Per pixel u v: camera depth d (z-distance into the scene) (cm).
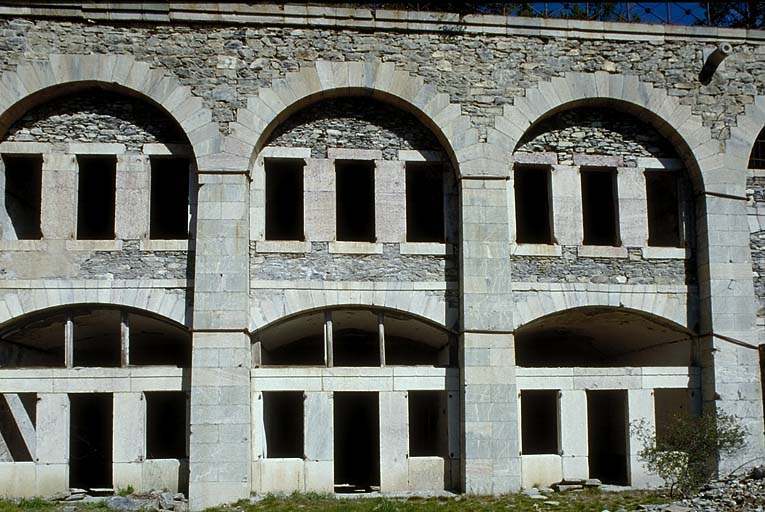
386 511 1362
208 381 1520
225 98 1614
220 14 1634
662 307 1678
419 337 1834
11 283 1555
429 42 1677
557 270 1656
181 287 1580
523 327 1675
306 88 1630
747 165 1733
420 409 2078
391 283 1616
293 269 1602
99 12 1614
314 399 1568
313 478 1548
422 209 2028
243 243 1570
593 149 1717
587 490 1566
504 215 1636
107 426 2055
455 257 1647
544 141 1706
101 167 1906
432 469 1580
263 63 1634
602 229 2086
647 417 1636
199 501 1483
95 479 1925
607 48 1722
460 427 1584
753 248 1730
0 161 1606
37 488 1512
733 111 1741
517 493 1538
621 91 1705
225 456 1502
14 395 1606
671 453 1533
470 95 1667
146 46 1620
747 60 1767
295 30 1652
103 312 1622
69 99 1630
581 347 2119
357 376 1584
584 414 1622
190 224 1611
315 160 1644
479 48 1688
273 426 1858
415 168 1823
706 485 1523
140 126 1631
